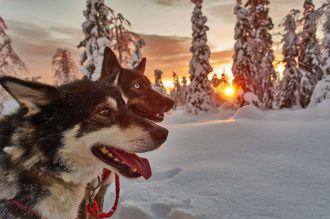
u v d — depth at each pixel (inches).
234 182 34.1
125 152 21.1
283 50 202.4
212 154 46.4
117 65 35.9
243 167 38.7
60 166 19.2
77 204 20.3
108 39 102.7
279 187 31.9
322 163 38.4
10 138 18.9
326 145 45.6
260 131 58.0
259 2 207.8
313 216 25.9
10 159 18.6
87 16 101.8
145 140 20.2
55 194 19.2
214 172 37.5
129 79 35.2
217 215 27.6
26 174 18.6
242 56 190.5
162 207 30.7
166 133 20.9
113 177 28.4
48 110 19.1
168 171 40.8
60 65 221.0
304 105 193.6
